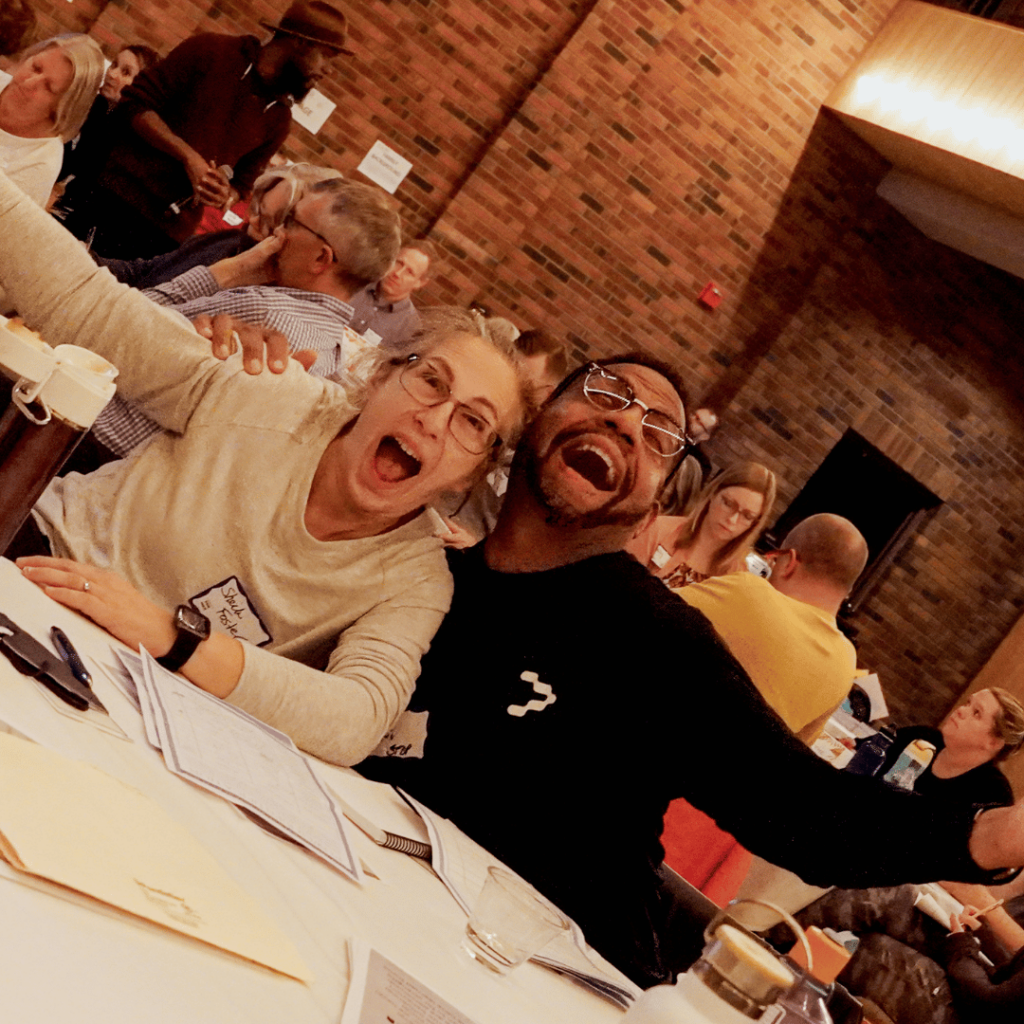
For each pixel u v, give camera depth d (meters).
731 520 3.74
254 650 1.45
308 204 2.81
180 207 4.43
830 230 7.53
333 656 1.68
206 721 1.24
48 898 0.68
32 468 1.21
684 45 7.03
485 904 1.17
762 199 7.34
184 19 6.49
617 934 1.76
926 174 7.37
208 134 4.55
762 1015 0.85
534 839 1.75
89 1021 0.58
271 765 1.26
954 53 6.93
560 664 1.78
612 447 1.80
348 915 1.02
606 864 1.78
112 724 1.05
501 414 1.75
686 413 1.88
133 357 1.73
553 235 7.09
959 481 8.20
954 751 4.55
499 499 2.06
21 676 1.00
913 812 1.64
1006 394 8.15
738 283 7.41
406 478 1.71
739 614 2.75
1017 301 8.01
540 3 6.90
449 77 6.89
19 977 0.58
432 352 1.73
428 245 4.62
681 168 7.18
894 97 7.07
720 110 7.16
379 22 6.74
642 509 1.84
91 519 1.73
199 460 1.72
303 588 1.70
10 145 3.06
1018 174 6.59
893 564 8.33
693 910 1.96
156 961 0.70
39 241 1.70
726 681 1.79
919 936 3.90
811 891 2.78
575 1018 1.20
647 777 1.79
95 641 1.26
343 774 1.53
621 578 1.84
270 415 1.72
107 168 4.35
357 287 2.86
